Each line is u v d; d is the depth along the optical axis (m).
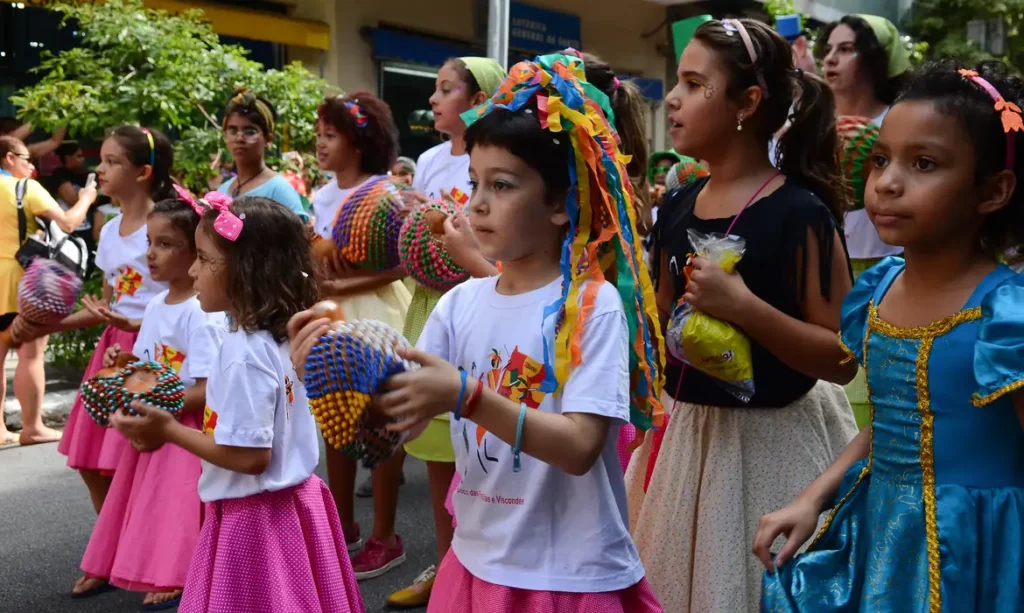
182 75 7.45
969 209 1.83
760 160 2.61
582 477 1.99
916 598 1.83
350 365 1.73
